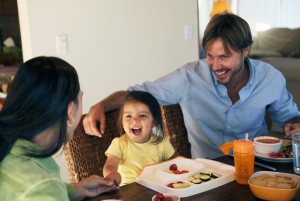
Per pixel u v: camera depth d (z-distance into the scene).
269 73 1.73
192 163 1.33
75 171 1.42
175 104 1.82
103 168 1.42
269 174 1.20
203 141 1.82
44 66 0.87
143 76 2.94
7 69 3.20
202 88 1.74
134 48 2.84
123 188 1.19
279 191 1.04
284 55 4.48
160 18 2.96
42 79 0.85
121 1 2.71
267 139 1.50
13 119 0.83
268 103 1.73
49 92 0.85
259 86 1.70
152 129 1.55
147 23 2.89
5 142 0.84
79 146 1.44
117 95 1.65
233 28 1.48
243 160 1.17
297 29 4.45
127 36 2.79
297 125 1.62
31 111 0.84
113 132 1.58
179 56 3.14
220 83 1.68
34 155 0.86
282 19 4.53
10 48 3.58
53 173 0.88
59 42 2.47
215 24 1.50
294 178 1.14
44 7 2.38
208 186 1.15
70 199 1.10
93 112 1.49
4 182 0.84
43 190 0.81
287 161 1.36
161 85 1.76
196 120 1.79
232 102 1.73
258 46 4.42
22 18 2.40
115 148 1.49
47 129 0.87
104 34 2.67
